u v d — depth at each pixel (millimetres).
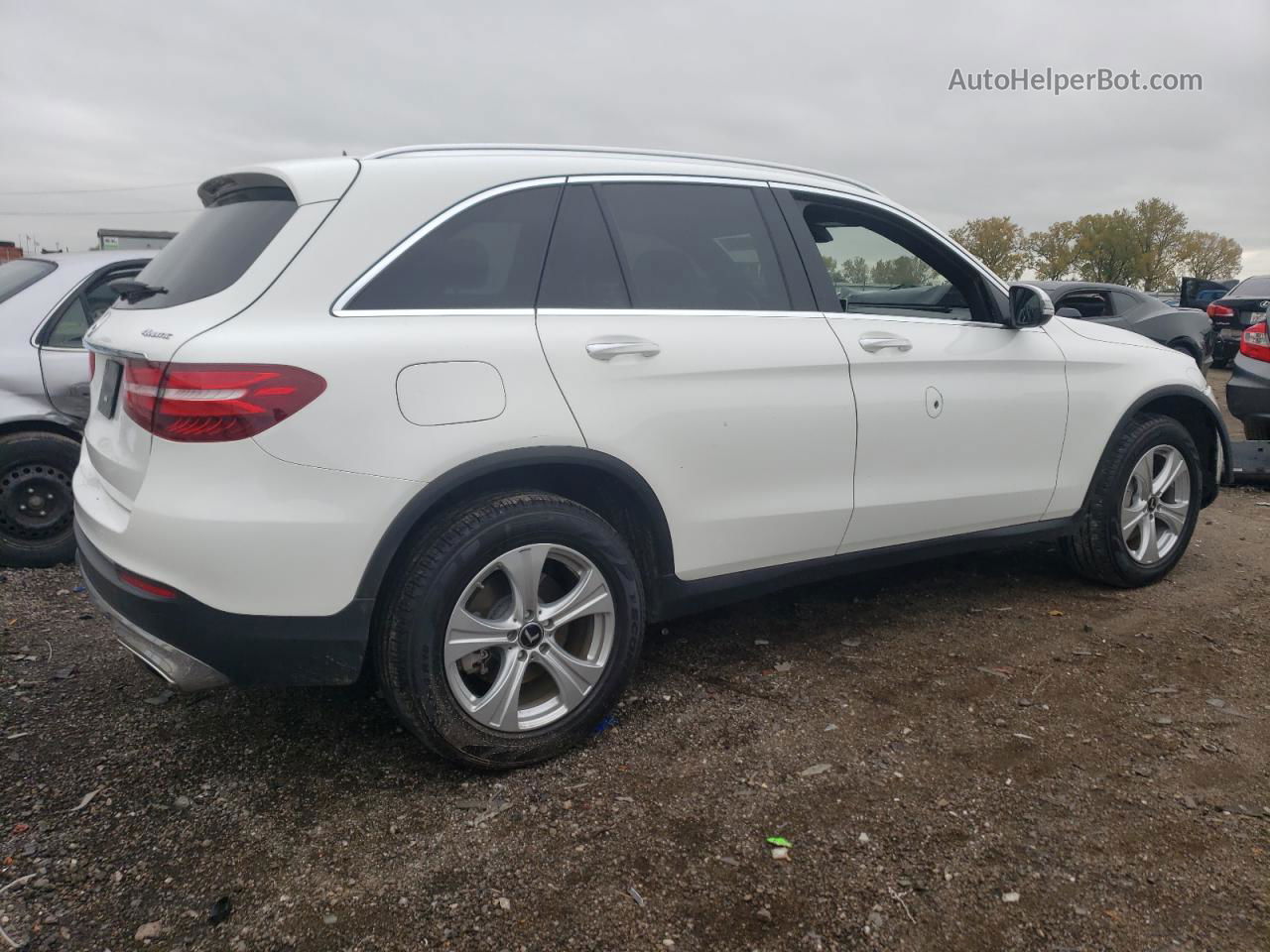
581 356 2689
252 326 2303
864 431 3277
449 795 2562
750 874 2209
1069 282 11188
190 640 2303
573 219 2838
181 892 2162
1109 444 4031
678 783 2609
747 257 3186
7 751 2783
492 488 2648
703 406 2898
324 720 3008
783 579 3246
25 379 4434
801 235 3336
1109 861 2242
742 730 2918
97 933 2021
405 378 2396
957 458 3559
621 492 2879
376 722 2996
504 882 2191
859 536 3363
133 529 2316
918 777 2623
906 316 3553
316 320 2367
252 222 2562
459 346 2492
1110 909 2076
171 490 2264
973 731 2895
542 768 2709
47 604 4090
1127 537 4180
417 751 2811
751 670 3379
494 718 2582
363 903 2119
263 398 2234
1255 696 3125
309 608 2336
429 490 2418
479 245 2656
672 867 2238
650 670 3389
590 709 2754
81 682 3277
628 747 2822
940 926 2031
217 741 2869
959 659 3461
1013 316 3709
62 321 4570
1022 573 4531
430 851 2312
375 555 2377
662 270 2979
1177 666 3377
